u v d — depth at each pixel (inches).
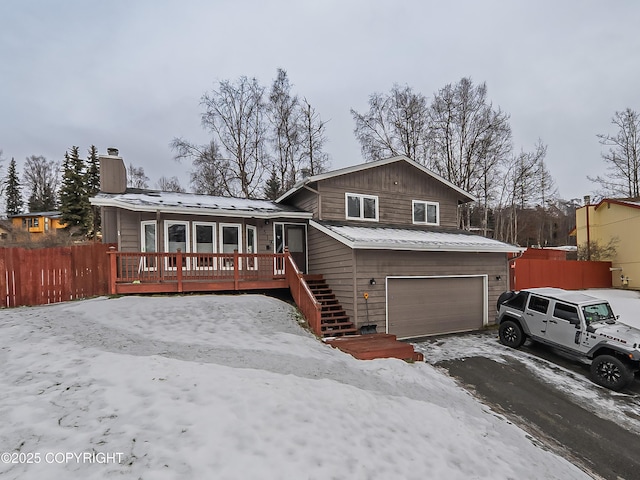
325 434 148.0
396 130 999.6
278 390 176.6
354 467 130.5
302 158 982.4
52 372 174.1
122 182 466.0
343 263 403.2
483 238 501.0
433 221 548.1
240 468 115.4
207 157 922.7
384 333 379.9
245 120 951.0
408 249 392.2
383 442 154.0
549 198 1355.8
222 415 144.2
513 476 151.9
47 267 355.6
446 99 977.5
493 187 1040.8
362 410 179.5
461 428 187.9
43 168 2102.6
